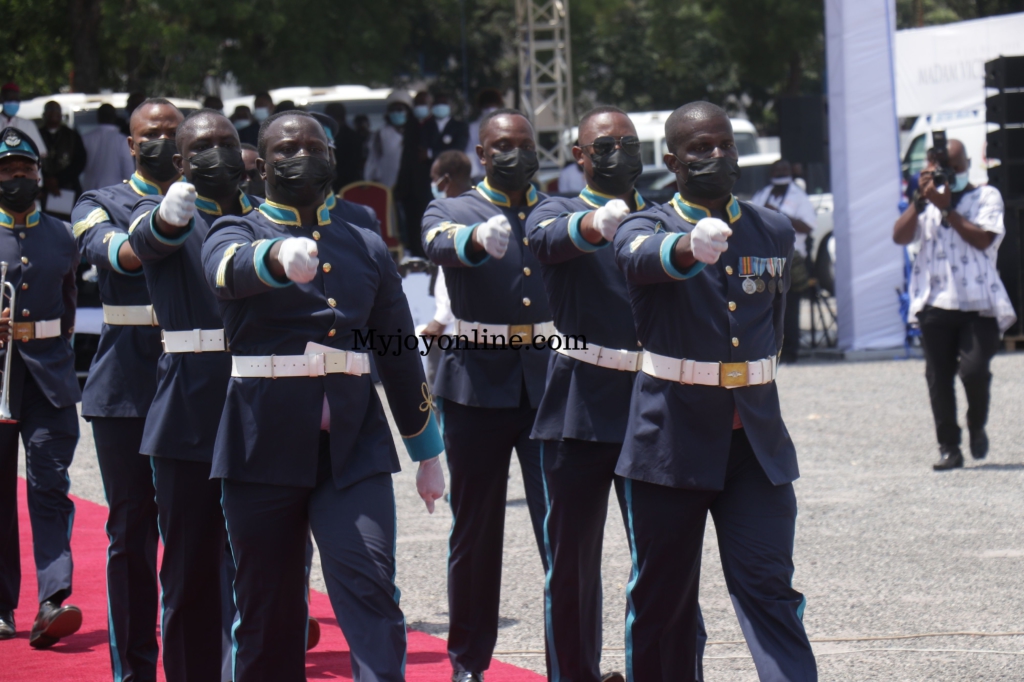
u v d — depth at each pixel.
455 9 63.59
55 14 39.62
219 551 8.91
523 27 41.28
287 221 7.75
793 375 27.06
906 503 15.73
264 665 7.80
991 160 30.31
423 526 15.48
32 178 11.48
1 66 40.69
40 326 11.48
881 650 10.39
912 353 29.39
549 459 9.23
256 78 42.28
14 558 11.52
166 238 8.05
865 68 28.72
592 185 9.48
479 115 33.59
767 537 7.65
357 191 29.31
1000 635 10.70
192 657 8.89
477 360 10.09
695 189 7.73
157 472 8.80
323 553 7.44
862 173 29.00
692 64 73.81
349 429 7.62
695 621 8.14
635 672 8.09
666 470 7.71
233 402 7.68
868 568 12.94
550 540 9.32
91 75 39.38
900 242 17.62
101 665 10.42
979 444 17.77
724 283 7.76
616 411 8.98
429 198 30.47
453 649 10.05
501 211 10.34
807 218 29.59
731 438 7.75
